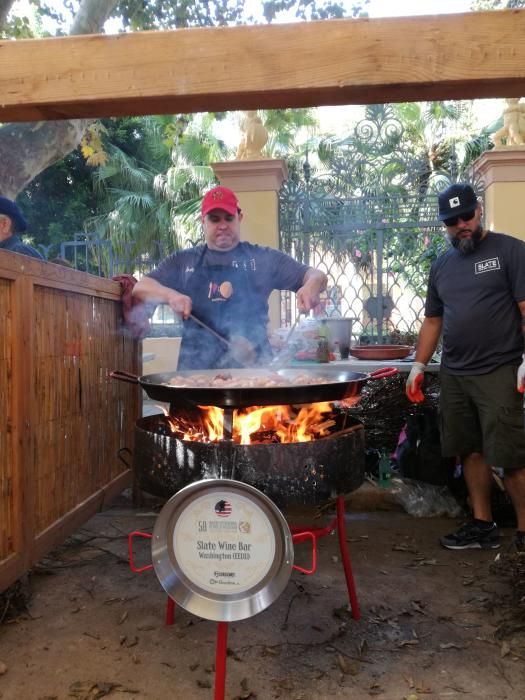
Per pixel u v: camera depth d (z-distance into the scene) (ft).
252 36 4.74
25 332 7.86
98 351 10.65
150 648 6.69
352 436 6.43
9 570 7.48
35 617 7.41
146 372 26.86
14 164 21.56
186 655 6.54
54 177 52.49
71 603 7.80
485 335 9.33
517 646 6.68
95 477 10.62
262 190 16.62
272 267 10.59
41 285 8.41
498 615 7.42
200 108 5.21
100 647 6.72
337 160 17.63
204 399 6.19
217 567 5.31
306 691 5.89
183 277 10.65
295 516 11.73
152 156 56.39
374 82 4.68
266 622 7.28
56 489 9.06
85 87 4.88
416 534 10.59
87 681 6.04
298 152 43.14
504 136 17.47
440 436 10.75
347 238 17.92
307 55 4.71
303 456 5.88
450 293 9.75
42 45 4.90
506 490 9.80
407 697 5.78
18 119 5.42
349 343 13.62
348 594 8.04
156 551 5.42
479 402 9.41
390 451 13.23
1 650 6.65
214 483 5.24
